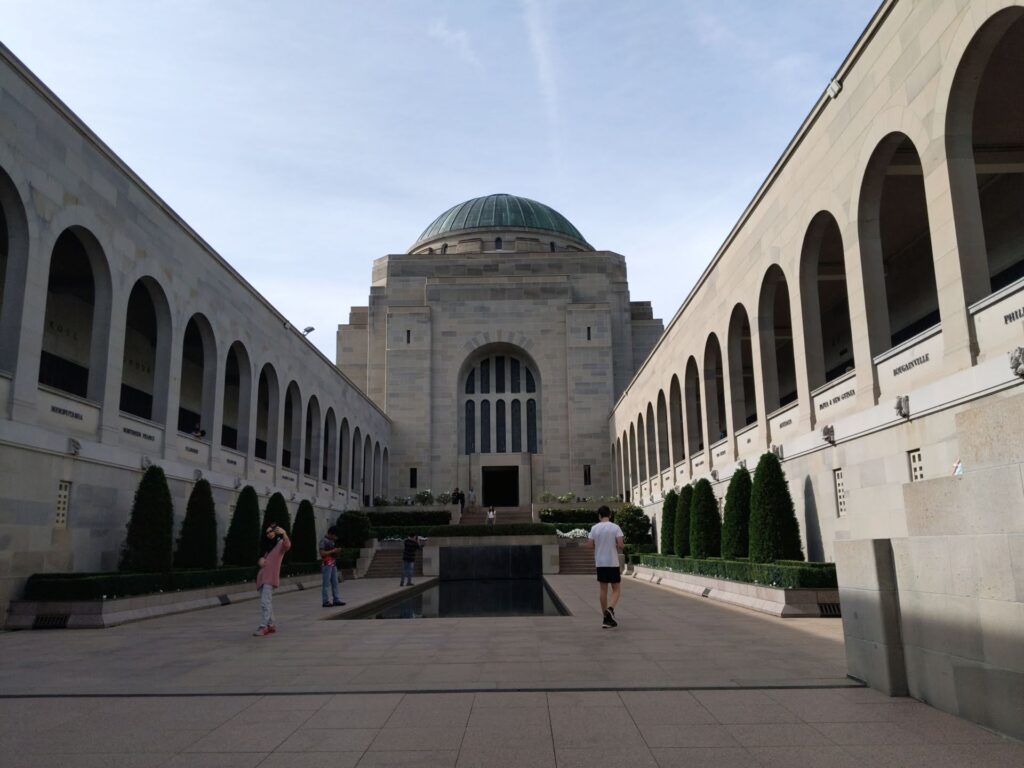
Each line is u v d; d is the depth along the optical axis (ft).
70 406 56.34
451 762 18.20
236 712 23.07
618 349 200.13
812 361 63.98
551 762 18.13
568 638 39.32
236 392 130.31
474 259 203.62
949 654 21.77
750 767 17.65
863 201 54.08
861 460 53.47
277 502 89.04
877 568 24.88
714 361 96.94
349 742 19.84
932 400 43.93
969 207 42.52
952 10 42.16
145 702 24.50
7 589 48.08
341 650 36.01
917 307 82.12
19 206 50.90
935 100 44.16
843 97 56.18
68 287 79.41
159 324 72.33
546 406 182.91
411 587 86.94
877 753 18.45
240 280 90.17
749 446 79.61
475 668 30.25
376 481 169.37
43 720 22.27
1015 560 18.98
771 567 53.93
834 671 28.66
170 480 71.61
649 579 91.91
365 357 208.44
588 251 224.74
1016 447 18.92
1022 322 37.45
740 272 80.64
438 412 183.42
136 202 66.64
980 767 17.33
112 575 52.06
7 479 48.62
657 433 125.49
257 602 68.03
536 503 177.58
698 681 26.94
